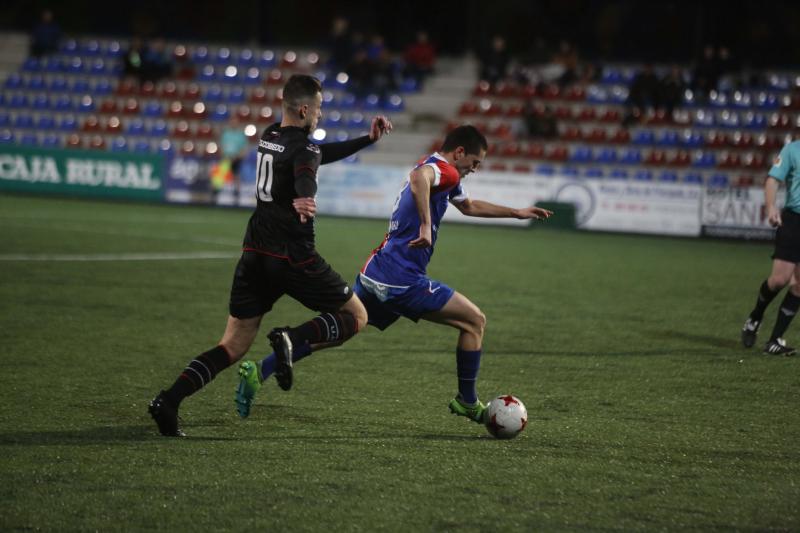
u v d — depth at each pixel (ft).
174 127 335.26
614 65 342.64
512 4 348.59
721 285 160.66
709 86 311.06
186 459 59.82
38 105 347.97
